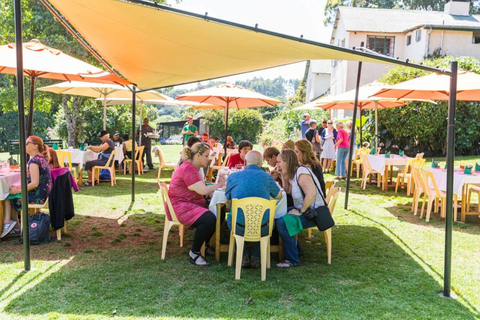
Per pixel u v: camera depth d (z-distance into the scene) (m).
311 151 4.62
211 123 29.95
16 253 4.57
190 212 4.38
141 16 3.80
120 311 3.25
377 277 4.11
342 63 20.92
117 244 5.01
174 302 3.44
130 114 22.75
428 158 14.87
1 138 29.17
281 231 4.33
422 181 6.71
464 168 6.64
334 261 4.58
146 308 3.31
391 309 3.41
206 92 8.24
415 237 5.57
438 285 3.94
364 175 9.52
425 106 14.44
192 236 5.41
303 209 4.36
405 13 21.34
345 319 3.22
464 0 21.20
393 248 5.08
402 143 15.39
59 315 3.15
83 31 4.93
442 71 3.67
